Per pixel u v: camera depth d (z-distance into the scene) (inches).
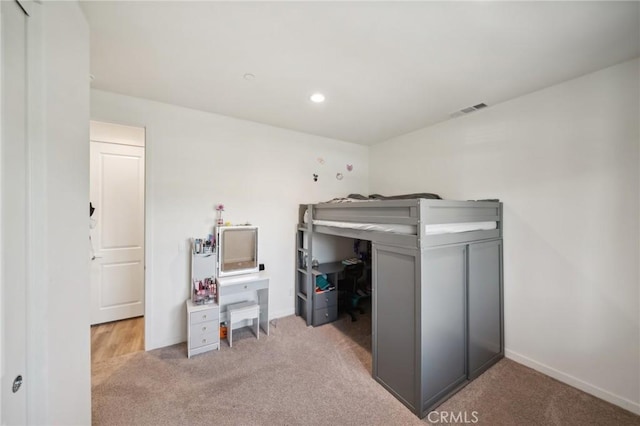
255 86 84.7
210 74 77.5
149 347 97.6
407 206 71.6
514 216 91.2
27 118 34.7
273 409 69.5
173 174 101.5
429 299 70.0
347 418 66.9
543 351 84.6
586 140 75.4
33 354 35.7
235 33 59.2
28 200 35.0
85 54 49.6
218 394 74.6
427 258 69.2
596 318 73.9
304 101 96.0
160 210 99.3
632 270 68.2
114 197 121.9
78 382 47.3
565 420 65.7
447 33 58.1
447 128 115.2
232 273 110.3
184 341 104.0
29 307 35.1
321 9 51.6
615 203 70.6
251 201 119.6
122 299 124.2
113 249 122.0
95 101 87.3
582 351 76.5
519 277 90.0
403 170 137.7
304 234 134.2
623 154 69.3
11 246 31.9
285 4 50.3
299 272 132.6
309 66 72.7
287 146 129.9
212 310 97.5
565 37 59.0
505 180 93.7
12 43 32.0
